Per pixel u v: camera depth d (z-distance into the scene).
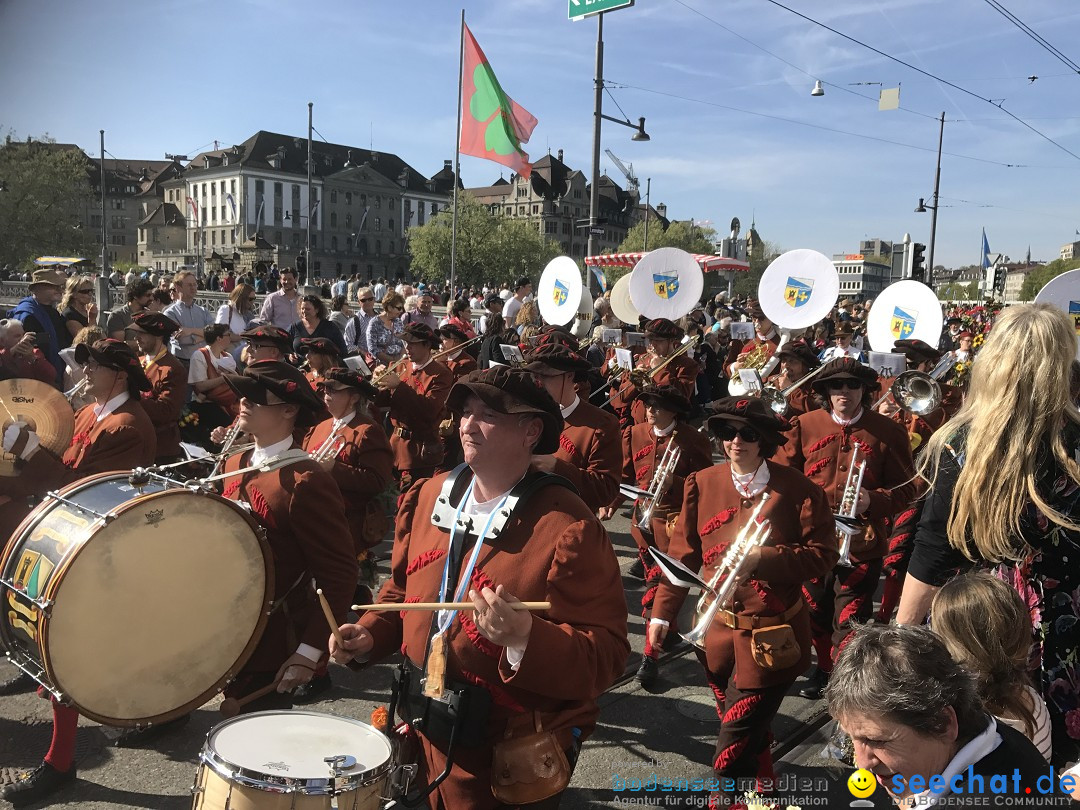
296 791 2.20
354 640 2.53
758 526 3.39
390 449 5.01
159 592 2.94
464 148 16.12
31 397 4.57
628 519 8.85
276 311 10.60
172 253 115.00
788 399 7.53
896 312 8.87
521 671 2.13
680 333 8.74
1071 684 2.34
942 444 2.49
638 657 5.36
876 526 4.83
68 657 2.77
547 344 4.88
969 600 2.27
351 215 120.19
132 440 4.46
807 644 3.51
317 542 3.24
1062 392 2.29
